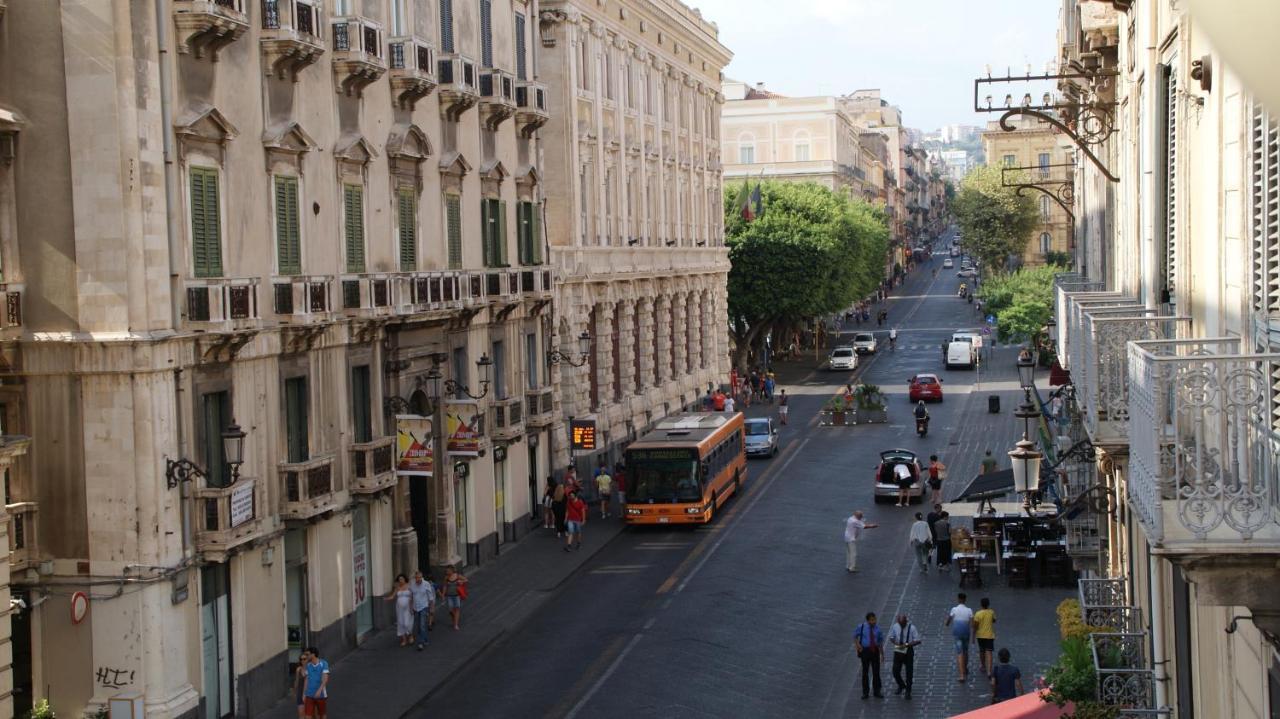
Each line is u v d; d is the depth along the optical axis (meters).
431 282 38.12
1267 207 11.55
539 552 45.09
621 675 31.20
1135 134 23.80
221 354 27.55
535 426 47.81
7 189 25.59
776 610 37.03
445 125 40.97
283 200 30.92
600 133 59.72
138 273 25.34
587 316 56.91
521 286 46.72
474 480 42.81
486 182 44.16
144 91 25.53
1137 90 23.45
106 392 25.41
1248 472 10.53
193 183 27.19
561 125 55.97
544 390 48.44
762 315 94.19
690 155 76.81
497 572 42.25
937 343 117.75
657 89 70.19
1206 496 10.55
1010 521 40.81
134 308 25.31
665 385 70.56
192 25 26.75
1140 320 17.70
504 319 45.94
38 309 25.69
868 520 49.19
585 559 43.94
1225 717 13.38
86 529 25.52
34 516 25.53
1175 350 14.13
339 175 33.97
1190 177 16.78
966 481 56.44
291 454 31.17
